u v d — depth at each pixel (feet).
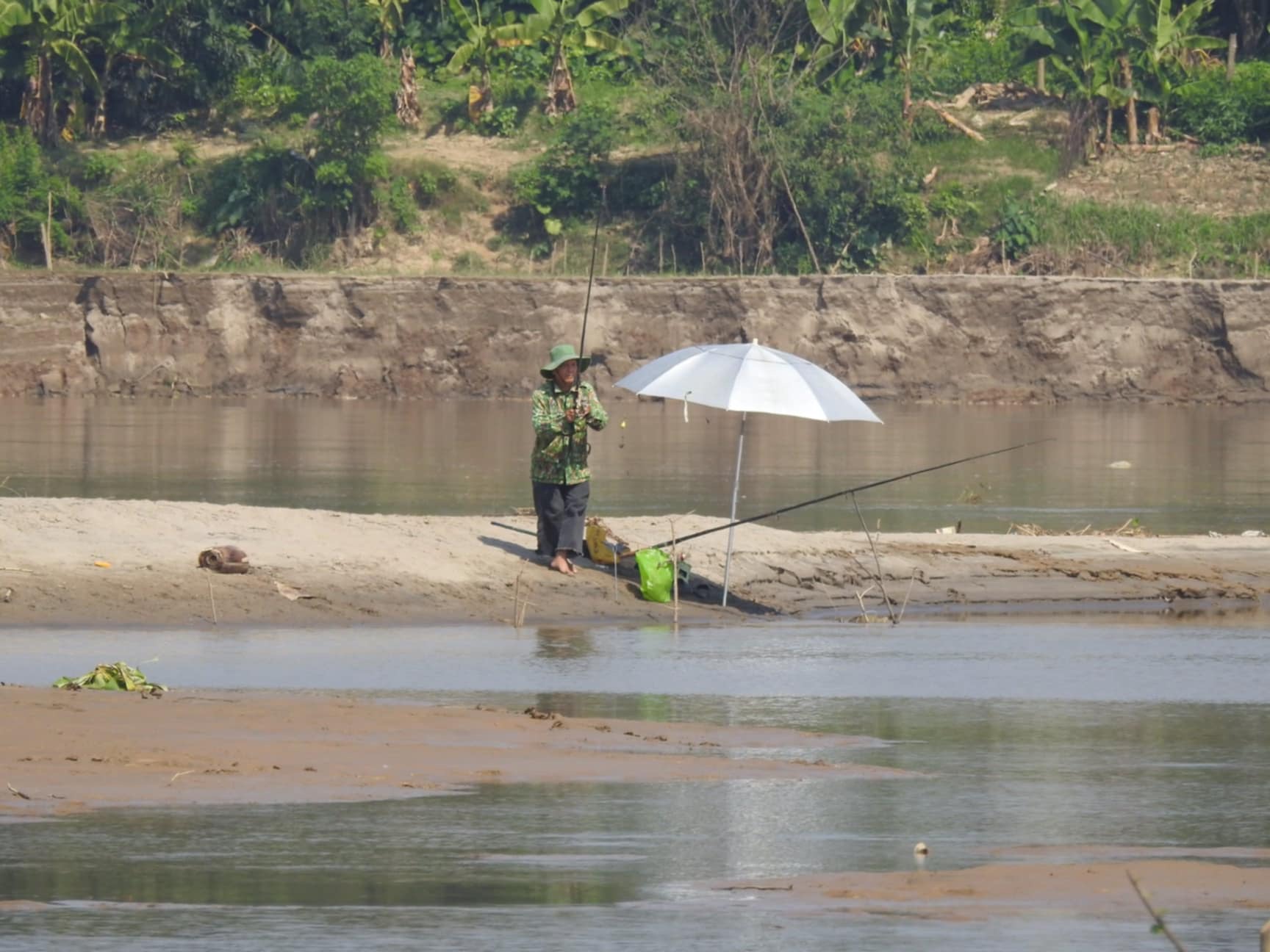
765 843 94.02
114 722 117.50
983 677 152.97
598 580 192.85
